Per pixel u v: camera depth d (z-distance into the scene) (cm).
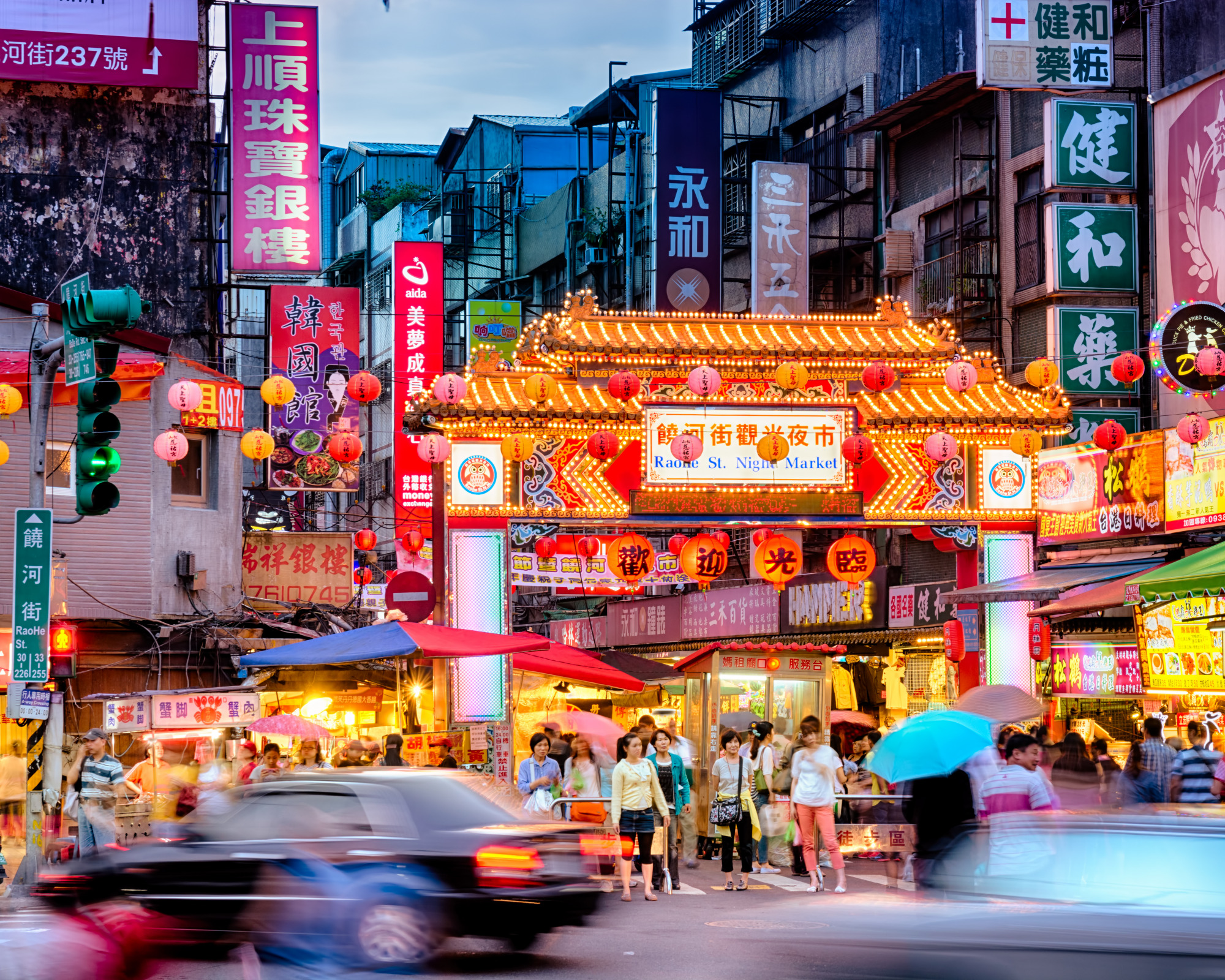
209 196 2900
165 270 2869
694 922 1323
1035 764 1180
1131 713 2283
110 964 1041
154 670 2256
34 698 1484
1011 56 2394
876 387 2147
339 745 2331
